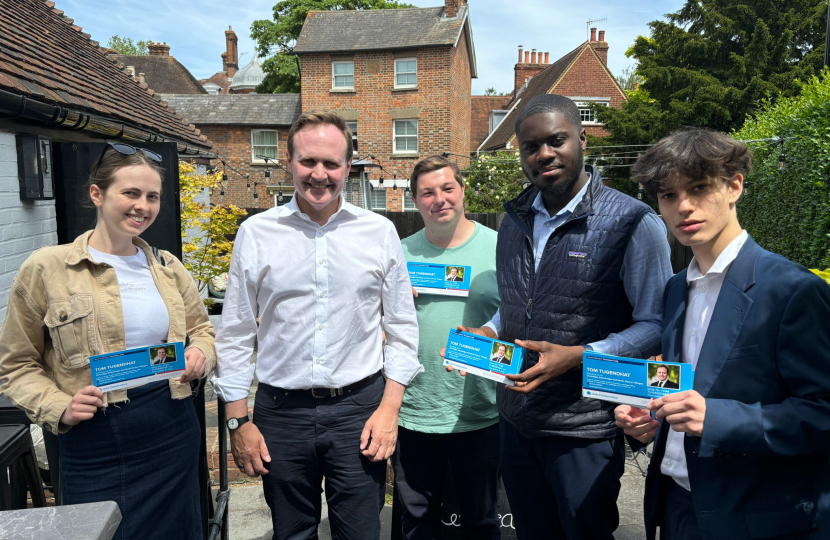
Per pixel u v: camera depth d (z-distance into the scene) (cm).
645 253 175
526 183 213
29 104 407
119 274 184
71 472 177
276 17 2559
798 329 123
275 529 201
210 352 199
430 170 237
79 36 935
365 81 1791
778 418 122
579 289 184
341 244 192
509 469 210
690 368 138
